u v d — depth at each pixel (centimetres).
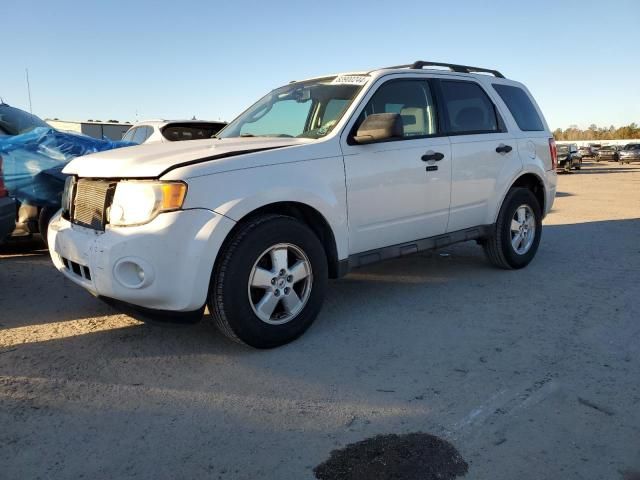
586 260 648
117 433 263
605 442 255
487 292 506
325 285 392
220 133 508
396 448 250
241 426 270
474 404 291
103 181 354
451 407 288
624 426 269
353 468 236
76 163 395
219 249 335
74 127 1877
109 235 332
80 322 420
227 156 355
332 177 396
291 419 277
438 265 617
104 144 686
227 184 339
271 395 303
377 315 439
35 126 790
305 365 342
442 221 494
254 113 510
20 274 560
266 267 365
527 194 584
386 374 329
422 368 338
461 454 246
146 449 250
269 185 355
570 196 1530
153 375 328
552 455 245
